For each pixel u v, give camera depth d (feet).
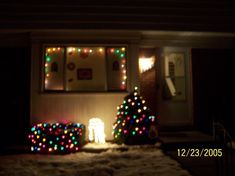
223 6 22.02
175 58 24.38
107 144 19.53
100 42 21.29
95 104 21.03
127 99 19.80
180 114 24.09
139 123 19.16
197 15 21.58
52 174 14.07
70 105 20.92
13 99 23.54
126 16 20.71
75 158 17.07
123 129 19.24
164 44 22.97
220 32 21.81
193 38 23.52
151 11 21.01
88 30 20.44
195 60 24.77
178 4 21.40
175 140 19.29
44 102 20.83
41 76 20.77
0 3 20.03
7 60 23.66
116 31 20.94
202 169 14.37
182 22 21.33
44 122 20.72
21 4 20.15
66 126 19.83
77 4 20.42
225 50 25.12
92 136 20.13
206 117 24.40
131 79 21.38
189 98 24.25
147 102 24.36
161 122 23.77
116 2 20.71
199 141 19.02
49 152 18.37
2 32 21.15
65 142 18.33
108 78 21.49
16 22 20.02
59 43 21.01
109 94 21.13
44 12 20.21
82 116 20.90
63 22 20.24
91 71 21.42
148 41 22.74
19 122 23.38
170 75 24.21
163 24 21.04
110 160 16.25
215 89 24.79
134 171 14.21
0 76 23.65
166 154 17.71
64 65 21.11
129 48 21.53
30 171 14.57
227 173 13.12
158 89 24.06
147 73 24.68
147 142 19.15
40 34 20.92
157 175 13.61
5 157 17.65
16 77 23.66
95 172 14.07
